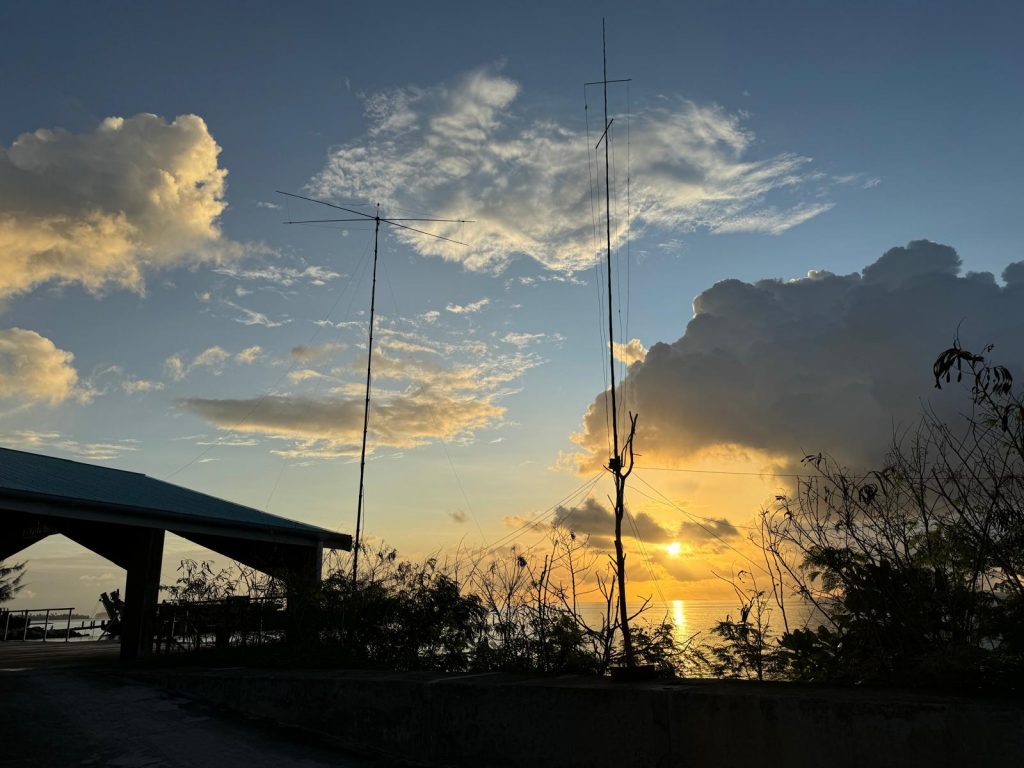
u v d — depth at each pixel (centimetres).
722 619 692
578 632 800
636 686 589
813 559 628
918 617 582
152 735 711
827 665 623
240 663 1023
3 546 1419
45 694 840
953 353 575
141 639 1227
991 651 521
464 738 641
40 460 1457
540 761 596
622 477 760
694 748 526
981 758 433
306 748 693
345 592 1061
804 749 484
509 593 871
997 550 552
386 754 680
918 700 471
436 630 962
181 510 1250
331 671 867
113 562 1374
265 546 1427
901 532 598
